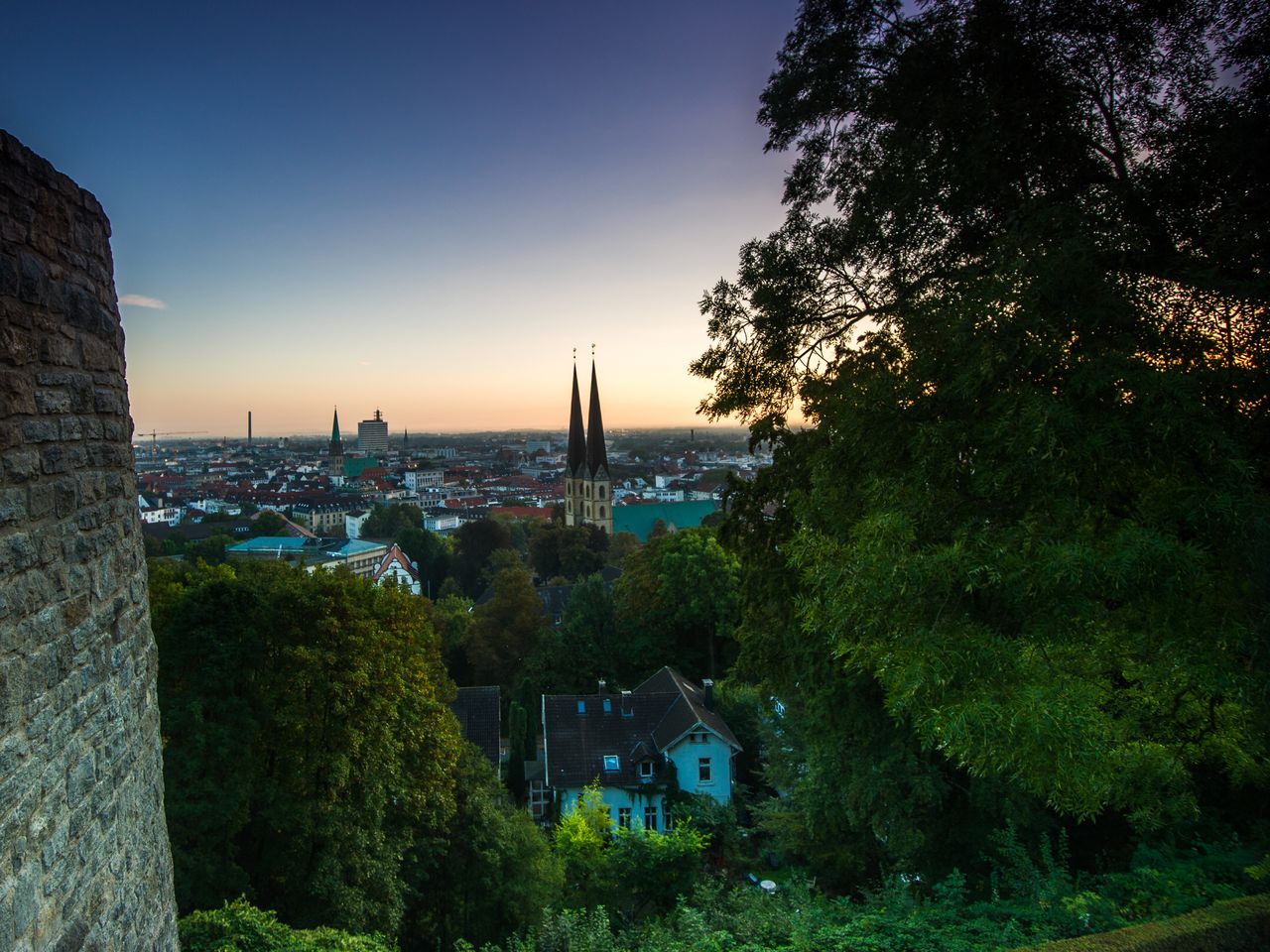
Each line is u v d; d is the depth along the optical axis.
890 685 9.45
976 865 14.05
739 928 10.74
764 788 32.12
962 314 8.15
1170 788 9.26
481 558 89.25
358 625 18.77
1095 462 7.06
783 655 15.52
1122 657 8.21
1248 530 6.29
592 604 45.50
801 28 12.24
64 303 4.57
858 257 12.71
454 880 20.94
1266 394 7.15
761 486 15.08
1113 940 7.34
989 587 7.87
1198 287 7.64
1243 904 7.91
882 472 9.52
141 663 5.91
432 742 20.61
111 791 5.11
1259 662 6.54
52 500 4.34
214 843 15.33
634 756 31.75
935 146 10.66
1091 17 9.60
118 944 5.12
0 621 3.71
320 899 16.41
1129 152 10.20
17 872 3.75
